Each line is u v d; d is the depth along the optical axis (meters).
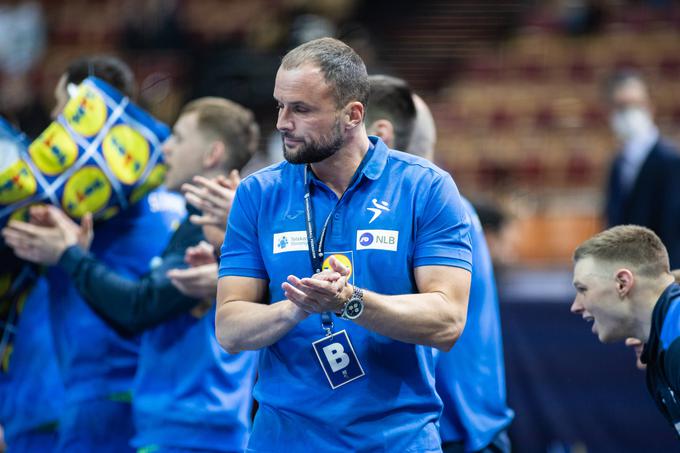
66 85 10.40
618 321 7.44
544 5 42.12
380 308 6.12
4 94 33.62
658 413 13.54
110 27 42.03
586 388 13.86
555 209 26.41
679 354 6.76
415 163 6.75
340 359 6.50
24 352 10.88
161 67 34.69
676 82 38.12
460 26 41.97
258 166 23.86
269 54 31.66
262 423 6.75
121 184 9.85
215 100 9.91
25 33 39.72
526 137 36.41
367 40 35.84
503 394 9.02
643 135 16.80
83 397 9.97
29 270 10.41
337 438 6.49
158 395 9.33
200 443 9.21
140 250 10.26
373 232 6.54
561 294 14.38
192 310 9.29
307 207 6.65
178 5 37.53
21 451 11.02
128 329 9.28
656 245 7.41
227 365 9.43
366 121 8.67
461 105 38.41
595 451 13.75
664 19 40.81
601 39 40.25
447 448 8.70
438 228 6.58
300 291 6.00
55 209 9.54
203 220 8.59
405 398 6.59
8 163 10.55
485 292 8.88
